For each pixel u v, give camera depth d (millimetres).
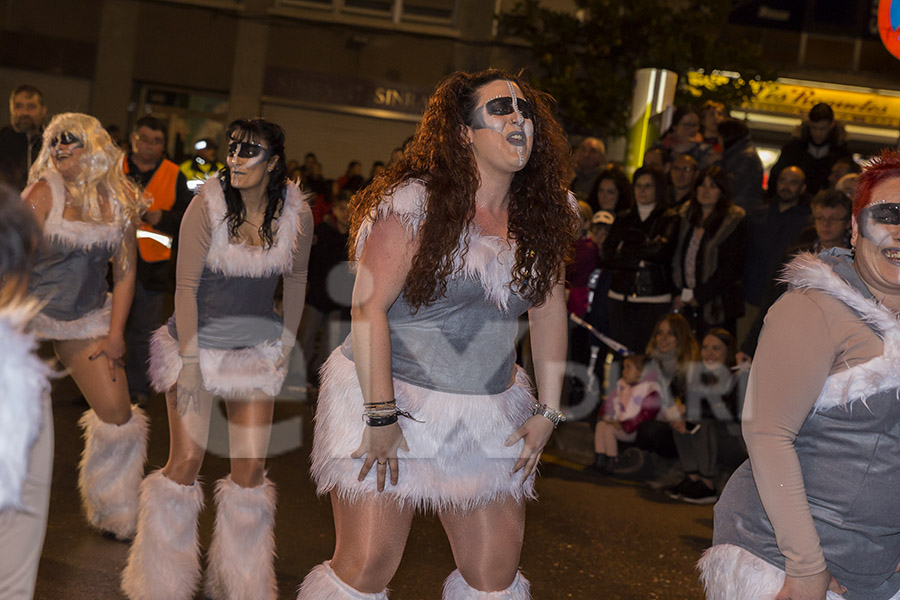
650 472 6488
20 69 18922
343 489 2717
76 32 18875
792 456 2373
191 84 19047
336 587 2701
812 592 2342
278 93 18984
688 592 4406
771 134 18234
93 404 4258
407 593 4039
